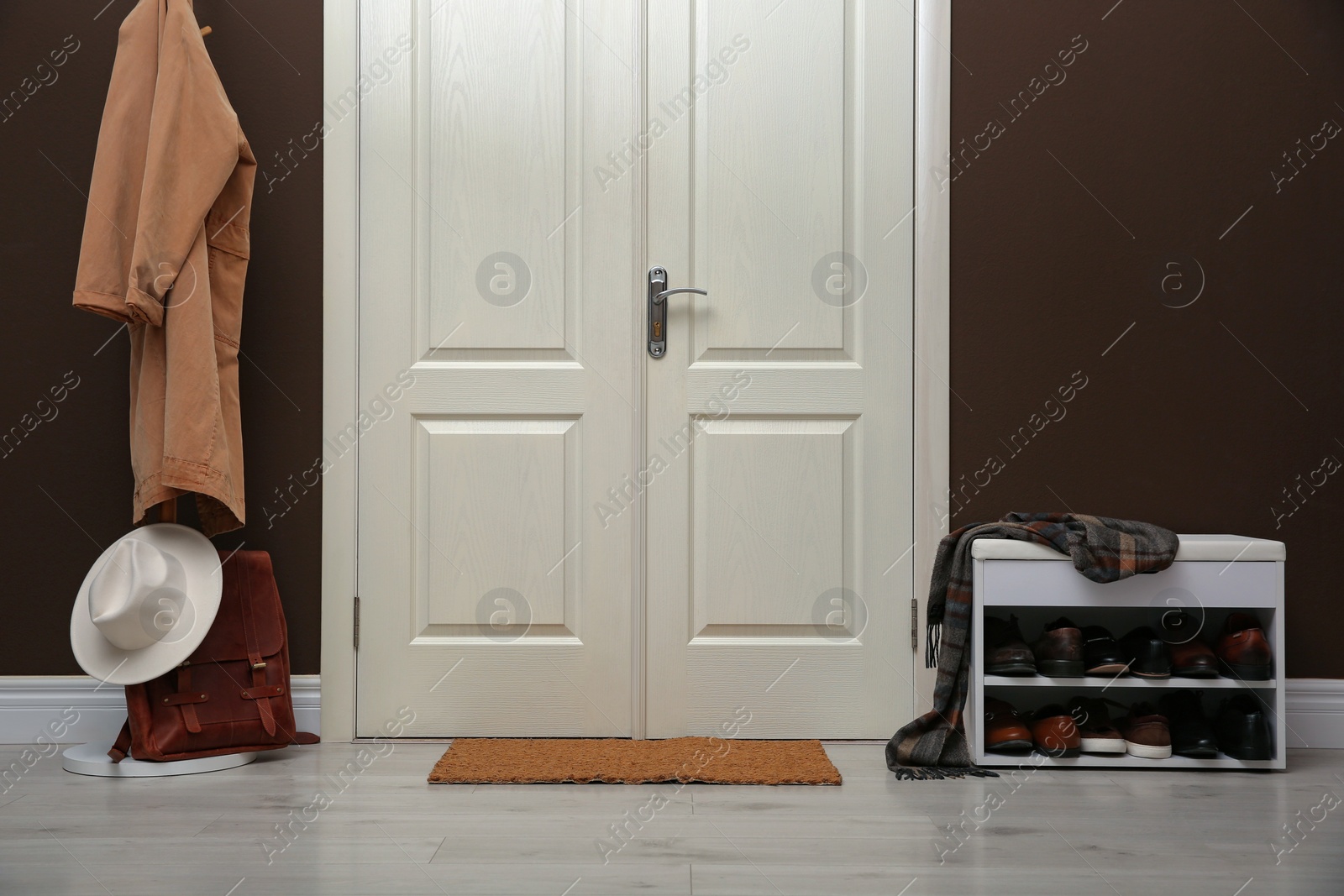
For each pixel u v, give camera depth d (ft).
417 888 4.47
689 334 7.57
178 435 6.47
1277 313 7.52
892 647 7.52
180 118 6.64
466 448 7.55
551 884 4.52
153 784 6.22
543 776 6.33
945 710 6.69
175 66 6.66
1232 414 7.51
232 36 7.53
